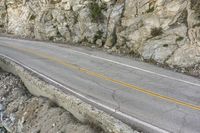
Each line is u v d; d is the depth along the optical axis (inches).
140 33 751.1
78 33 966.4
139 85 553.9
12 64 740.0
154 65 682.8
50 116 494.9
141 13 767.1
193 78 586.9
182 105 457.1
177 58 654.5
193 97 489.1
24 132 507.8
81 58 785.6
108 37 855.7
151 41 721.0
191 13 657.0
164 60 677.3
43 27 1100.5
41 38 1121.4
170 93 509.0
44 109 520.1
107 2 881.5
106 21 879.1
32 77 619.5
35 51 912.3
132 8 796.6
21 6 1269.7
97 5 904.9
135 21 776.3
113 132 387.2
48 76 629.0
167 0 716.7
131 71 647.1
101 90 531.8
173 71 636.1
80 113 453.7
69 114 482.0
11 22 1330.0
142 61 719.7
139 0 779.4
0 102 627.8
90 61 748.6
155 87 540.4
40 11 1142.3
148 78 595.2
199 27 629.9
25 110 557.6
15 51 932.0
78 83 575.5
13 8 1315.2
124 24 805.2
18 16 1288.1
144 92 516.7
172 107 450.6
